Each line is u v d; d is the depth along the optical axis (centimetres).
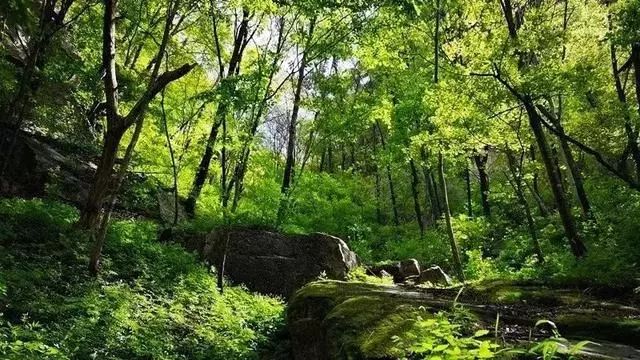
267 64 1414
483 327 532
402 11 1338
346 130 1889
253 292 1390
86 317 831
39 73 1357
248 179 2144
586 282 965
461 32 1856
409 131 1783
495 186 2669
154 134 1802
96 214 1197
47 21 1266
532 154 2375
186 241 1505
